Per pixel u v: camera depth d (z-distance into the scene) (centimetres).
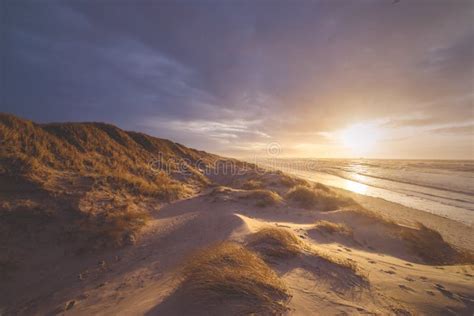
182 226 962
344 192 2383
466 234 1261
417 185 3108
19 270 642
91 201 1026
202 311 279
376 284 397
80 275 623
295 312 282
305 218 1105
